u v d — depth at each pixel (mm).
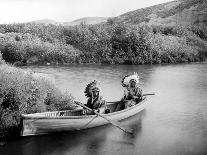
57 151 11492
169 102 19469
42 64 39812
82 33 48312
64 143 12172
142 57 42688
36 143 12008
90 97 14375
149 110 17438
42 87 14672
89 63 42000
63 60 41594
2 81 13797
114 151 11703
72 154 11312
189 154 11523
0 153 11133
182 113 16859
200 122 15289
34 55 41312
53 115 13281
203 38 60375
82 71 32688
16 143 11930
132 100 16328
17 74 15297
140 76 29828
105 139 12789
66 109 14977
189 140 12906
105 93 21875
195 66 38750
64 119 12625
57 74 29984
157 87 24500
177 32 56719
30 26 51719
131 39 43906
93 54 43312
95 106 14219
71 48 44656
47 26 52469
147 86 24906
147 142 12625
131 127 14312
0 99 12953
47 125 12438
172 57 44281
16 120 12781
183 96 21281
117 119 14820
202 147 12180
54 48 42812
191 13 78875
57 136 12797
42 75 17484
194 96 21281
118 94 21609
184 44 51094
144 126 14547
